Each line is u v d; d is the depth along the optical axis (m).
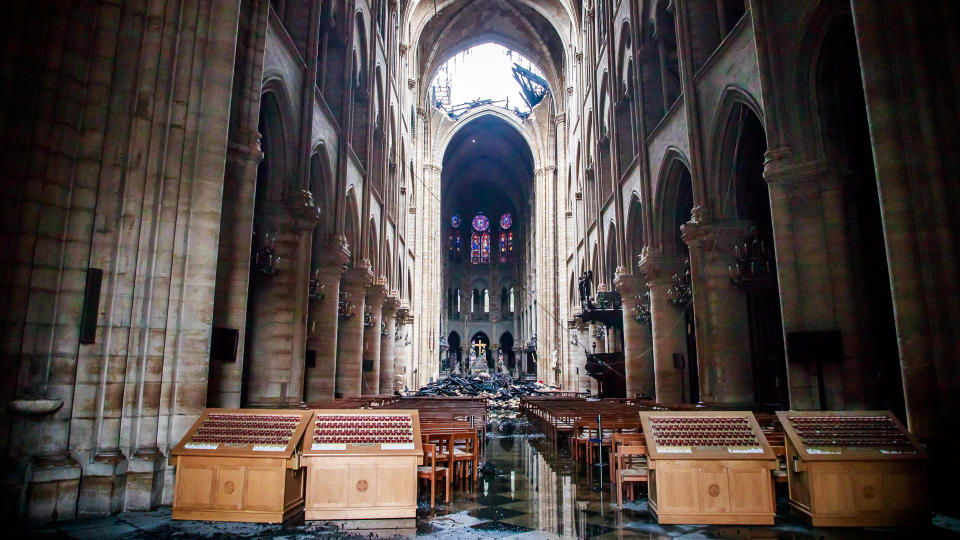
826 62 12.66
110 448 8.29
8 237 8.07
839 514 7.46
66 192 8.59
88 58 9.04
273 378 15.60
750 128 16.39
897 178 8.67
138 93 9.28
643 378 24.47
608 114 30.59
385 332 33.12
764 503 7.63
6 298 7.92
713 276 16.66
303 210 16.38
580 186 41.09
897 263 8.55
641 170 22.66
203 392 9.20
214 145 9.70
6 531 7.08
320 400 19.09
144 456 8.41
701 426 8.12
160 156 9.28
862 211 14.52
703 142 17.41
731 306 16.47
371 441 8.02
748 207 17.11
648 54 23.11
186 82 9.60
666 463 7.80
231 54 10.04
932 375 8.19
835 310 11.89
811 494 7.54
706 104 17.22
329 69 21.75
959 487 7.78
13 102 8.30
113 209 8.86
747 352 16.28
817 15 12.35
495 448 16.41
